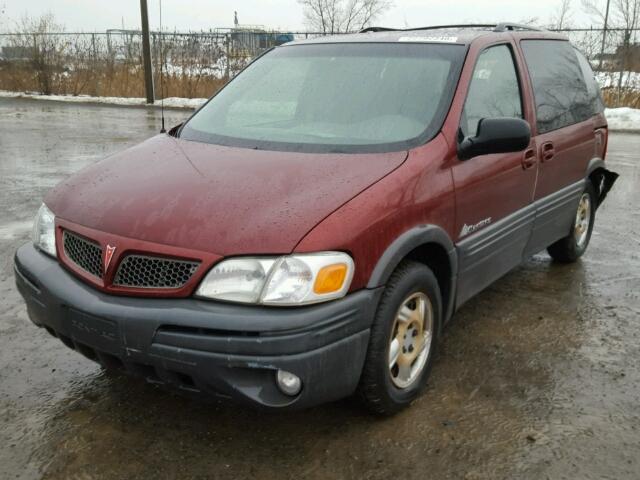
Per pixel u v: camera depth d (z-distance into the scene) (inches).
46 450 113.8
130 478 106.7
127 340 104.3
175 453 113.3
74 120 619.2
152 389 134.1
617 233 254.4
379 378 115.2
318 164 123.4
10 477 106.7
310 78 155.9
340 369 106.8
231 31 837.2
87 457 111.9
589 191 214.4
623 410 128.0
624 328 166.4
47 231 124.6
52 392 132.7
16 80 927.7
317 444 116.0
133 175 126.5
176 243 105.1
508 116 158.1
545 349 154.1
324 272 102.9
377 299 111.6
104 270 108.3
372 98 143.9
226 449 114.4
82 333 109.3
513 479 106.9
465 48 150.1
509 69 164.6
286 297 100.7
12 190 314.8
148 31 784.9
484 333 162.6
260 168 122.7
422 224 122.0
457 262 135.2
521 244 166.9
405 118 137.2
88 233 112.7
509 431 120.2
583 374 142.3
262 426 121.3
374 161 124.0
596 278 203.8
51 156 412.8
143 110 725.3
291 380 103.7
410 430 120.3
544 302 183.2
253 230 104.1
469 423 122.6
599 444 116.5
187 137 150.6
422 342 128.5
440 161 129.0
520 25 185.0
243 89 163.9
